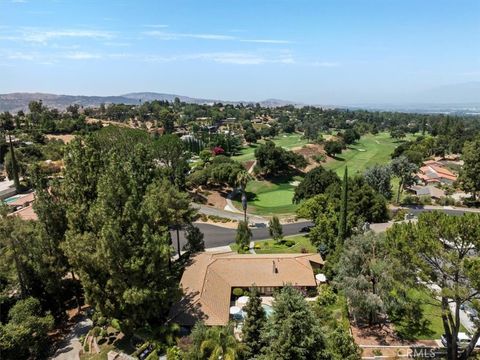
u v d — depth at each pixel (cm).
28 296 4206
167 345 3631
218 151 15438
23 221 4184
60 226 4262
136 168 5897
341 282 4284
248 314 3397
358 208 7188
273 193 11700
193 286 4622
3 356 3419
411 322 4272
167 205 5366
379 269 3891
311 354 2878
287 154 13412
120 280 3538
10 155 11044
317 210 6975
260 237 7419
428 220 3203
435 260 3158
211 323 3994
